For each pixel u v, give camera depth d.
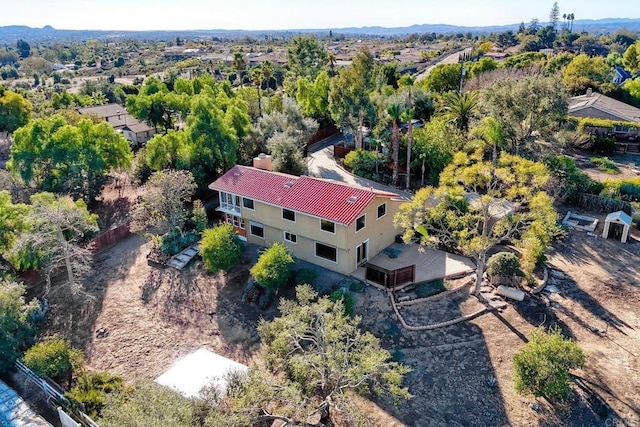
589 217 38.44
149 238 39.69
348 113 52.78
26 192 44.62
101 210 46.09
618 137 55.88
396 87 80.44
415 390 23.27
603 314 27.19
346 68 53.84
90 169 45.25
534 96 43.31
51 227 32.44
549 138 46.09
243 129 52.12
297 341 22.91
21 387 24.55
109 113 84.12
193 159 45.25
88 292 33.44
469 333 26.38
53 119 46.25
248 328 29.16
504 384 23.09
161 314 31.08
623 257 32.84
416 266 32.38
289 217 33.62
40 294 33.31
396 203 35.34
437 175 44.78
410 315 27.95
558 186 40.53
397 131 44.84
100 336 29.33
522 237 28.56
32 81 188.62
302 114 60.47
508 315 27.47
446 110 56.44
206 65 182.62
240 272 33.94
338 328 22.92
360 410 21.47
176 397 19.52
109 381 24.17
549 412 21.39
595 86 73.25
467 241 28.38
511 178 27.88
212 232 33.50
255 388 20.28
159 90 80.88
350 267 31.89
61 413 21.62
